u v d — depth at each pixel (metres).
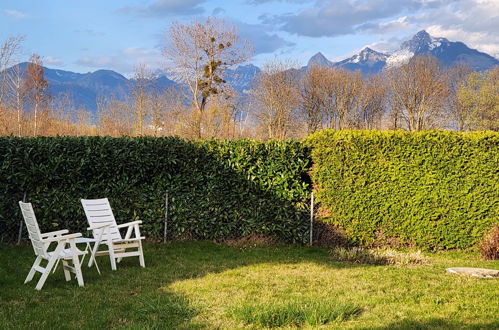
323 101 53.22
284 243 11.83
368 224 11.71
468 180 11.53
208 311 5.93
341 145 11.77
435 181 11.57
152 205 11.44
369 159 11.73
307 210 11.93
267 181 11.91
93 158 11.12
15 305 6.22
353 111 55.50
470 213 11.52
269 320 5.49
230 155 11.87
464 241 11.55
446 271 8.70
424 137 11.63
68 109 48.28
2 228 10.64
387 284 7.41
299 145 12.05
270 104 45.09
